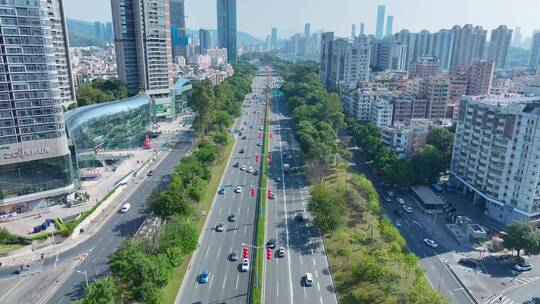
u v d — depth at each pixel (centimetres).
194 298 10294
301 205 16362
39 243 12825
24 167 14725
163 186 18050
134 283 9662
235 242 13225
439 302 9231
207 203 16275
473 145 16975
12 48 13525
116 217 14962
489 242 13825
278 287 10819
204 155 19775
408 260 10944
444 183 19488
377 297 10219
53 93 14775
